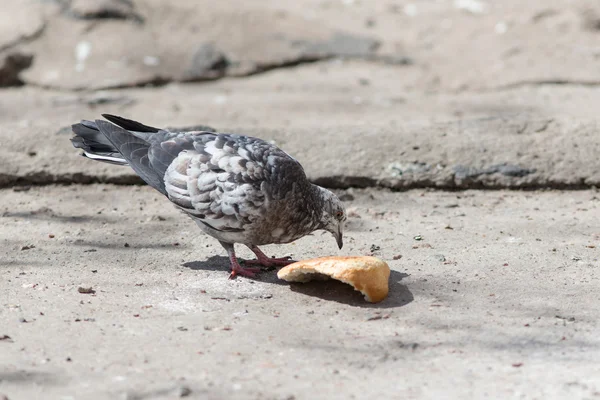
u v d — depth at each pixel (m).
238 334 7.80
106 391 6.61
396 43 20.52
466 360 7.25
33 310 8.33
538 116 14.34
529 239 10.51
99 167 12.84
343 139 13.32
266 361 7.20
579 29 19.88
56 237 10.73
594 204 11.91
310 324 8.07
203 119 15.72
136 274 9.50
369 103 16.84
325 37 20.50
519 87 17.62
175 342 7.58
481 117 14.12
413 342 7.62
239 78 19.00
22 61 18.67
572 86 17.50
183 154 9.38
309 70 19.38
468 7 21.94
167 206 12.02
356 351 7.43
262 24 20.50
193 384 6.74
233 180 9.03
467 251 10.09
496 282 9.11
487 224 11.14
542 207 11.86
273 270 9.69
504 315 8.24
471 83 18.03
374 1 23.06
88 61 18.86
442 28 20.98
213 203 9.12
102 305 8.51
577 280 9.13
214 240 10.70
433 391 6.66
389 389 6.70
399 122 14.59
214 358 7.24
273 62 19.42
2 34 19.31
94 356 7.26
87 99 17.28
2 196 12.38
